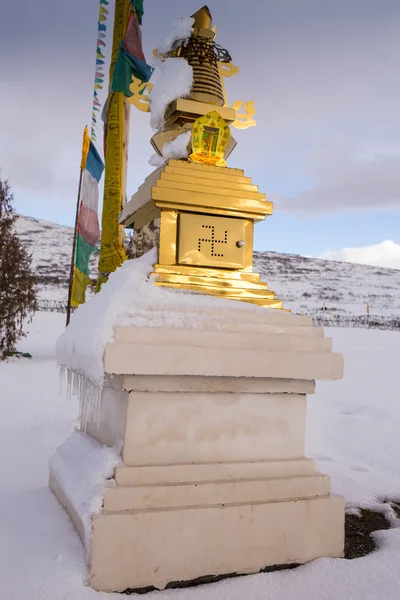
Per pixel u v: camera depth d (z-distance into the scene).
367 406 5.94
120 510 1.88
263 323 2.27
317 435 4.57
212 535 1.95
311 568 2.03
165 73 2.77
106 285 2.42
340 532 2.16
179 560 1.89
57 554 1.93
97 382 1.91
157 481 1.97
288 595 1.83
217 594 1.83
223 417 2.12
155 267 2.37
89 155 7.46
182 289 2.34
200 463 2.06
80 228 8.28
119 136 5.82
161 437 2.02
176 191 2.38
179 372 1.97
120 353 1.89
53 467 2.61
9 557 1.92
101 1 6.38
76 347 2.25
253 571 2.00
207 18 2.94
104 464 1.99
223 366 2.04
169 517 1.89
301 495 2.14
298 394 2.26
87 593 1.73
